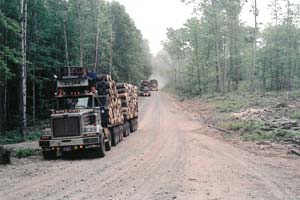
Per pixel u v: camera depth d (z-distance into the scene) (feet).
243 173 44.52
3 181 41.86
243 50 240.94
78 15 156.35
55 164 55.06
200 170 46.68
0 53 83.10
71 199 32.94
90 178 42.96
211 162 52.85
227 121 108.68
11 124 129.39
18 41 103.19
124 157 59.98
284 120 88.28
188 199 32.27
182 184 38.58
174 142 77.56
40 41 139.23
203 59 241.96
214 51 231.91
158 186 37.78
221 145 71.77
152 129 110.42
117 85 95.66
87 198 33.22
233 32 217.15
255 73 264.93
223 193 34.47
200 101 199.93
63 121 60.23
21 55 90.58
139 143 79.05
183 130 102.63
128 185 38.55
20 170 49.52
